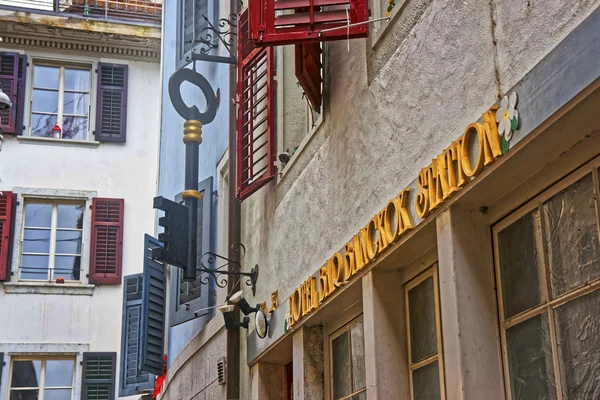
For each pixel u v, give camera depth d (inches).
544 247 167.0
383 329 226.5
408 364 224.7
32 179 792.9
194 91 520.7
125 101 828.6
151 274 519.8
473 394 174.4
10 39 812.0
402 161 214.7
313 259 281.6
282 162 330.6
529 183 171.3
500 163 164.7
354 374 260.4
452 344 179.9
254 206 370.6
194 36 518.0
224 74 460.8
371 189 234.2
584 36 141.2
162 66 608.7
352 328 264.5
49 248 785.6
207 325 434.0
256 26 245.4
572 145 156.9
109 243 793.6
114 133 820.0
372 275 229.6
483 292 181.8
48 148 803.4
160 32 829.8
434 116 197.9
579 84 142.1
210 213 454.9
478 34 178.5
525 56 159.8
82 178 804.6
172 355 534.3
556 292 162.7
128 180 814.5
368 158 237.8
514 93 161.0
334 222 263.1
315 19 243.1
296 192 305.6
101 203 800.3
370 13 245.6
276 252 327.3
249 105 359.3
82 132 818.8
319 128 282.5
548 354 163.3
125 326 717.9
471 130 175.3
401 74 218.2
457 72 187.5
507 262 178.5
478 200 181.5
